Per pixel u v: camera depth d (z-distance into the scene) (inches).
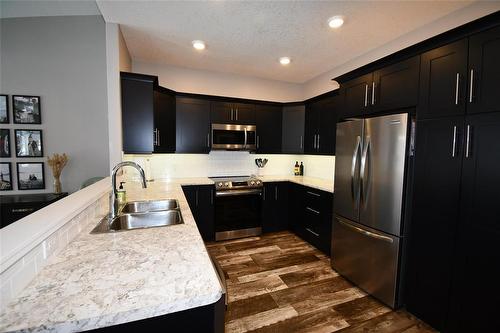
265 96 153.9
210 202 125.7
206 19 83.5
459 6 74.2
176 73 131.6
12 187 97.6
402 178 72.3
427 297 69.6
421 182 70.1
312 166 152.6
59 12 95.3
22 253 27.5
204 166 145.5
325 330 67.7
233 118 138.6
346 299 81.7
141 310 25.9
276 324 69.6
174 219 65.2
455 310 62.9
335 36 95.0
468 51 58.2
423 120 68.9
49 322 23.4
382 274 79.1
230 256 112.3
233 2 73.5
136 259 36.7
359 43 101.3
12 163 97.3
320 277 95.0
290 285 89.2
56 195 95.8
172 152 124.2
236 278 93.5
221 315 34.5
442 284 65.7
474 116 57.4
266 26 87.7
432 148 66.9
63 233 40.4
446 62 62.9
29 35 96.0
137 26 88.9
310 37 96.1
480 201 57.0
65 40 98.4
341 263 95.7
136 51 111.7
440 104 64.5
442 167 64.6
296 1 72.7
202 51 111.2
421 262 70.9
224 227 129.5
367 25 86.4
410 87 72.1
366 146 82.3
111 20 84.9
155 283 30.3
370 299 82.0
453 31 59.9
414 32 89.8
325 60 121.3
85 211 51.4
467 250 59.9
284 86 159.3
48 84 98.2
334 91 114.3
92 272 32.6
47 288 28.7
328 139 121.6
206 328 30.1
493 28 53.7
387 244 77.2
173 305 27.0
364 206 84.3
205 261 36.5
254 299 80.7
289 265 104.2
